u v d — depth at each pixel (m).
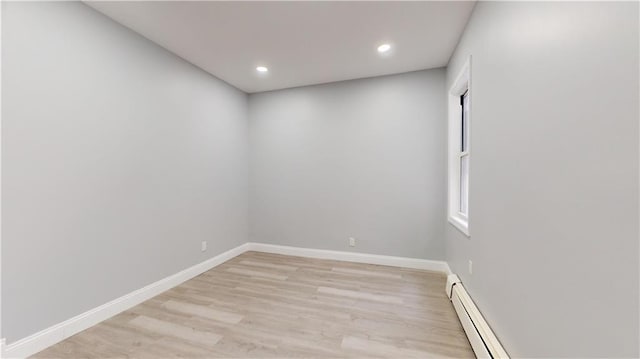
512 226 1.40
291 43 2.61
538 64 1.15
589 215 0.86
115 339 1.87
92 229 2.06
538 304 1.16
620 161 0.74
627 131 0.72
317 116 3.81
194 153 3.11
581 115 0.89
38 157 1.75
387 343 1.84
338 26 2.30
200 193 3.21
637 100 0.69
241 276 3.11
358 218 3.64
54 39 1.83
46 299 1.79
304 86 3.87
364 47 2.69
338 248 3.75
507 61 1.45
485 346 1.55
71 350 1.75
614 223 0.76
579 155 0.90
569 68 0.95
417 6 2.02
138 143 2.43
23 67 1.67
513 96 1.39
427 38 2.50
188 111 3.02
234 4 2.00
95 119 2.08
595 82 0.83
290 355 1.71
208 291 2.69
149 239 2.54
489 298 1.72
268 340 1.87
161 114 2.67
